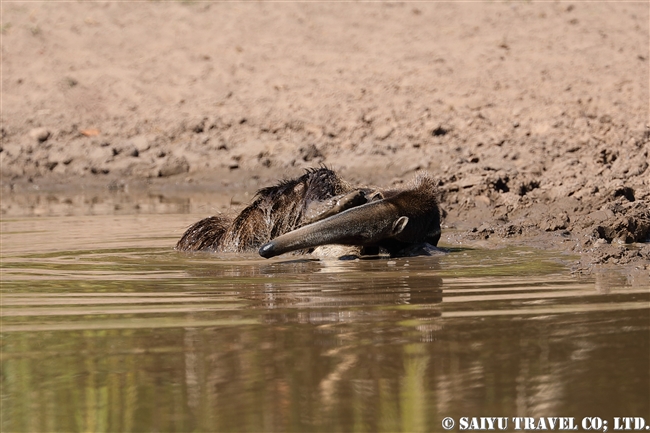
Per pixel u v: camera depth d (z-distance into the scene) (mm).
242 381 8711
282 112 37125
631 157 24078
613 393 8281
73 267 15336
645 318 10602
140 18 47750
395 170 30641
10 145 35375
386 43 44312
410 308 11398
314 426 7730
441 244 17875
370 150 32094
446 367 8977
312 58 42906
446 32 45250
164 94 39938
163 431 7703
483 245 17500
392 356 9336
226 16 47969
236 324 10719
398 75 40125
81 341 10102
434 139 32688
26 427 7863
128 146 34688
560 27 44938
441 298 11992
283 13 48125
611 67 39094
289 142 34062
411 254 16344
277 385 8609
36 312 11516
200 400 8281
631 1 47844
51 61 43250
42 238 19484
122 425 7809
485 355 9312
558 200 20688
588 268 14211
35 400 8422
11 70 42438
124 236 19797
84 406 8234
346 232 15344
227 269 15008
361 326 10523
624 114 32375
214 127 36344
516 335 9992
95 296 12539
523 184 22891
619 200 19266
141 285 13391
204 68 42188
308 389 8492
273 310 11438
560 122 32125
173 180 32969
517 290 12438
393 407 8039
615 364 8984
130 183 32938
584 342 9680
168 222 22453
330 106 37281
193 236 17859
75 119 37781
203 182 32531
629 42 42281
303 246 15078
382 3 49062
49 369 9180
